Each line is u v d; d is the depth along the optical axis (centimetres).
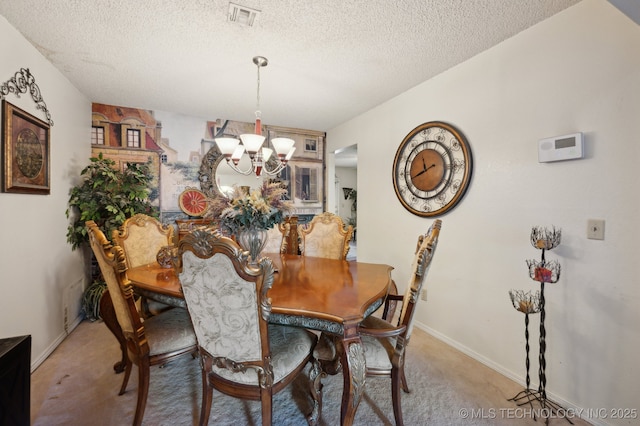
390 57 219
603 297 147
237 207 169
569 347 161
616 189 143
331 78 255
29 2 161
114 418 150
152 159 344
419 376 190
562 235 163
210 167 372
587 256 153
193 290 121
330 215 276
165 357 150
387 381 184
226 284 112
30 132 198
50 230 225
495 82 200
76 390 173
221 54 217
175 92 291
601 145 148
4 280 172
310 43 201
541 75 174
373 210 333
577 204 157
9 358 93
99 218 275
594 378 150
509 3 159
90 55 218
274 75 251
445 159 236
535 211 177
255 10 167
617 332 143
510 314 191
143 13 170
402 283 289
